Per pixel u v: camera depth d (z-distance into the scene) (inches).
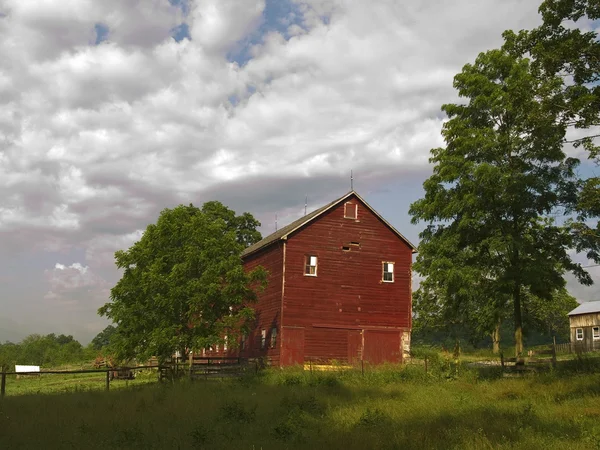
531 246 1235.9
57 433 571.8
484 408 724.0
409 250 1763.0
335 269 1673.2
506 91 1273.4
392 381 1135.0
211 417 674.2
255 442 513.3
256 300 1512.1
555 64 927.0
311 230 1672.0
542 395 840.3
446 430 552.1
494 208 1258.6
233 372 1416.1
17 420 658.8
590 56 919.0
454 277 1248.8
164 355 1405.0
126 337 1453.0
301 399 824.9
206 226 1489.9
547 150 1196.5
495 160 1268.5
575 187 1222.3
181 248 1467.8
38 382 1785.2
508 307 1489.9
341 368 1330.0
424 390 967.6
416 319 2576.3
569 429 563.8
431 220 1357.0
